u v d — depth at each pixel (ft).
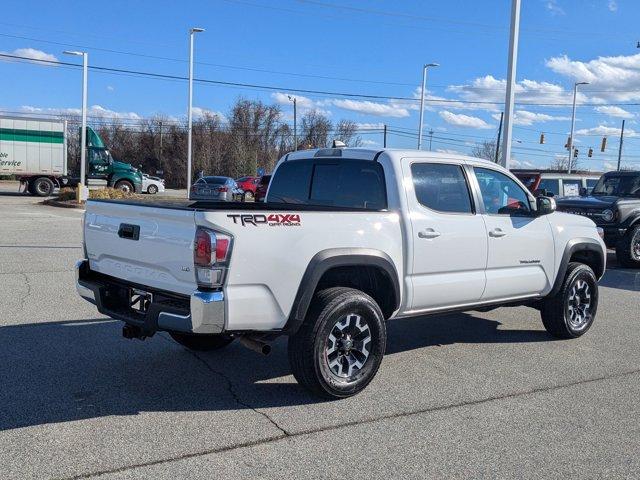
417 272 17.84
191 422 14.33
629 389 17.58
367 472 12.17
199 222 13.92
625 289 35.40
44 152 115.65
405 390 17.02
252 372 18.10
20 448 12.71
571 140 140.56
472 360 20.17
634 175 50.19
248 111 285.02
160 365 18.47
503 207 20.76
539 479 12.14
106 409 14.94
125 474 11.75
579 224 23.40
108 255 16.90
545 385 17.78
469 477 12.13
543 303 22.95
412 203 17.76
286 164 21.22
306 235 15.24
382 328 16.62
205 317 13.75
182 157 271.28
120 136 294.66
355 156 18.80
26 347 19.84
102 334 21.57
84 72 98.53
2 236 50.88
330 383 15.70
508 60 45.88
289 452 12.94
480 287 19.54
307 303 15.20
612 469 12.62
